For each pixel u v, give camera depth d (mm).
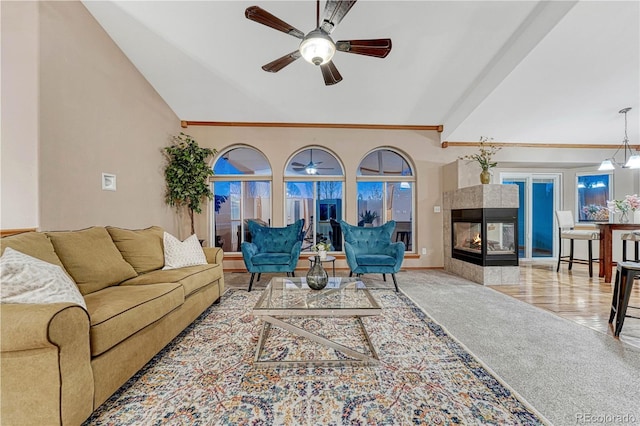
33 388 1101
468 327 2355
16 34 2027
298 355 1905
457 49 3230
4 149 2025
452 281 3969
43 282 1294
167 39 3025
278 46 3174
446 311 2740
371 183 5008
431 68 3545
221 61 3396
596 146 5105
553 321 2475
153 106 3689
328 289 2342
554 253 5695
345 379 1629
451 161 4898
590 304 2939
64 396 1130
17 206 2031
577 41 2789
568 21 2584
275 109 4363
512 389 1521
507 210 3828
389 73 3627
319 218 4930
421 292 3408
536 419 1301
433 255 4871
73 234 2080
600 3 2418
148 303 1711
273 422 1299
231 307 2904
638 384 1561
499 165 5320
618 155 5148
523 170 5633
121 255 2416
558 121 4266
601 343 2053
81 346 1216
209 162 4652
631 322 2451
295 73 3645
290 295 2191
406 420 1304
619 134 4730
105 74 2771
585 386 1546
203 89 3883
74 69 2381
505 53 3252
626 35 2715
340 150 4770
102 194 2703
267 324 2348
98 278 2004
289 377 1652
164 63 3350
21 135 2033
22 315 1094
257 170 4848
